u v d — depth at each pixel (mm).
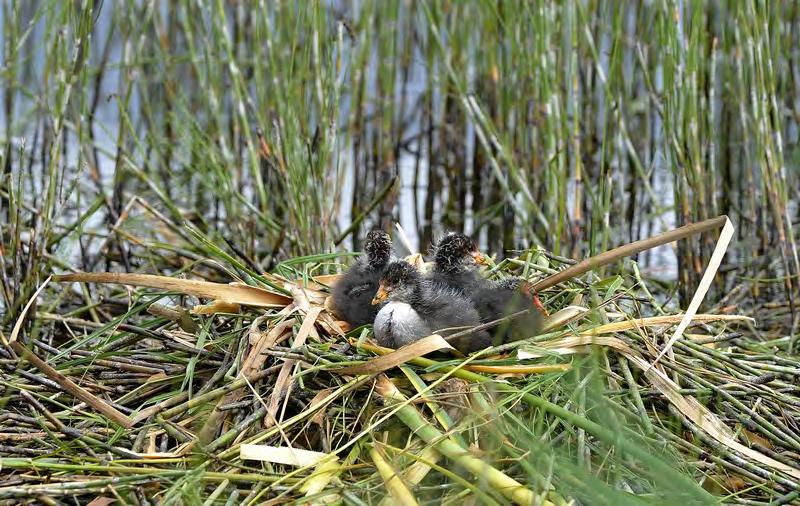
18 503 6129
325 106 10359
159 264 11305
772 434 6801
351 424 6680
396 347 7352
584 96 12750
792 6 12172
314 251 10406
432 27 11961
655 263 12141
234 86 11109
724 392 7008
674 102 10406
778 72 12844
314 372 7012
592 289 6820
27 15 15414
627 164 13336
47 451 6609
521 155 12180
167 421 6672
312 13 10555
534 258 8992
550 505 5828
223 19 11008
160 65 14828
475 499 6047
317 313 7430
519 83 11938
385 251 8359
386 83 12883
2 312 9789
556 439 6430
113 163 14742
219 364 7426
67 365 7523
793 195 13375
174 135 15000
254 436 6535
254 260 10859
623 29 13312
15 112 15711
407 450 6371
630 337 7395
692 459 6625
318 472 6168
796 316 10047
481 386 6680
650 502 5883
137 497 6102
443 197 14438
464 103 12000
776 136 10391
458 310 7547
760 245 11922
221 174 11430
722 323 8812
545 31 10516
